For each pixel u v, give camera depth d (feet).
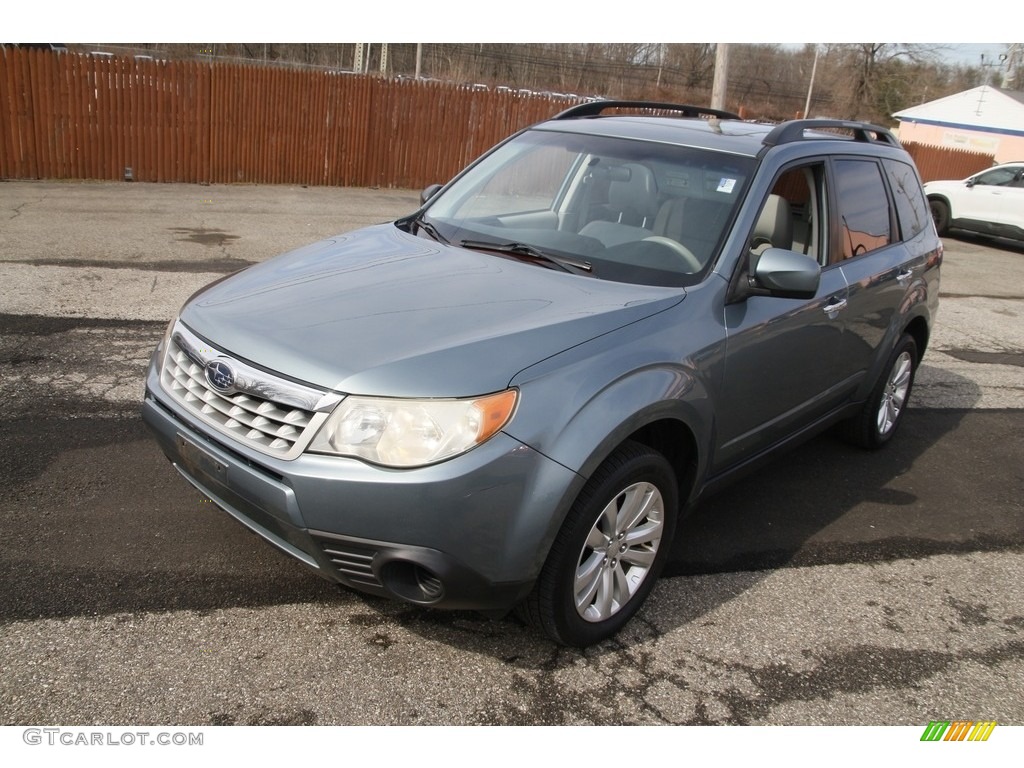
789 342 12.37
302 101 50.08
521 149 14.32
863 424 16.75
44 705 8.59
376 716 8.87
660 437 10.93
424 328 9.35
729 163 12.48
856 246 14.55
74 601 10.14
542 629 9.68
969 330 29.78
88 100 44.88
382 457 8.36
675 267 11.33
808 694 9.87
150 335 20.16
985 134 119.14
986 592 12.52
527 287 10.64
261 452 8.77
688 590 11.74
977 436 19.08
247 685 9.10
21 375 17.02
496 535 8.56
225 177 49.62
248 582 10.82
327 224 37.99
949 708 9.89
